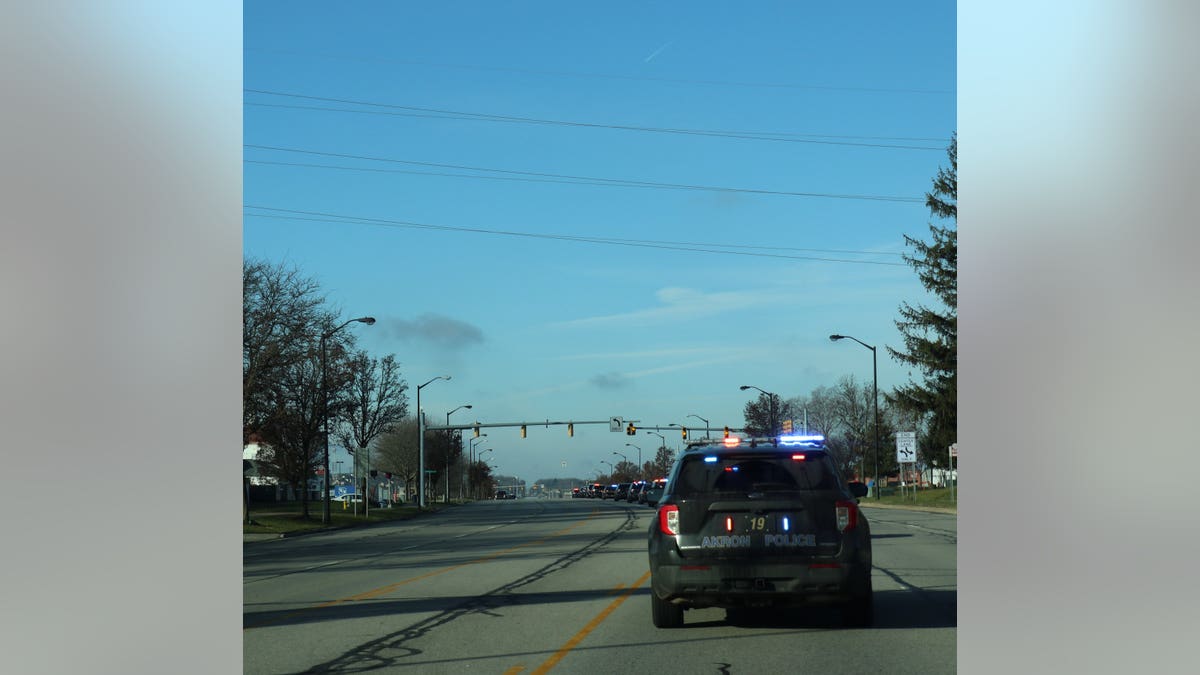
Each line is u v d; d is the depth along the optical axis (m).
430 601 15.06
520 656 10.19
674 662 9.70
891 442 94.31
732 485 11.21
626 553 23.91
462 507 105.94
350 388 55.25
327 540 39.88
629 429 87.62
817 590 10.87
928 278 62.47
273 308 46.97
